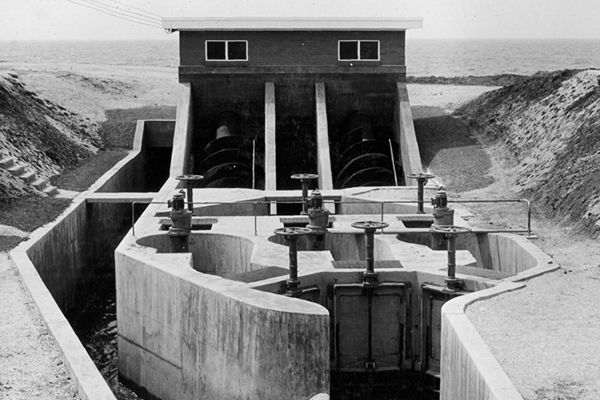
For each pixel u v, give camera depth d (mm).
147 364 24406
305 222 28891
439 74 116438
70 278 31141
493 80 78500
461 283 22312
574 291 20562
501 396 14156
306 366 19469
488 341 17016
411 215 29844
